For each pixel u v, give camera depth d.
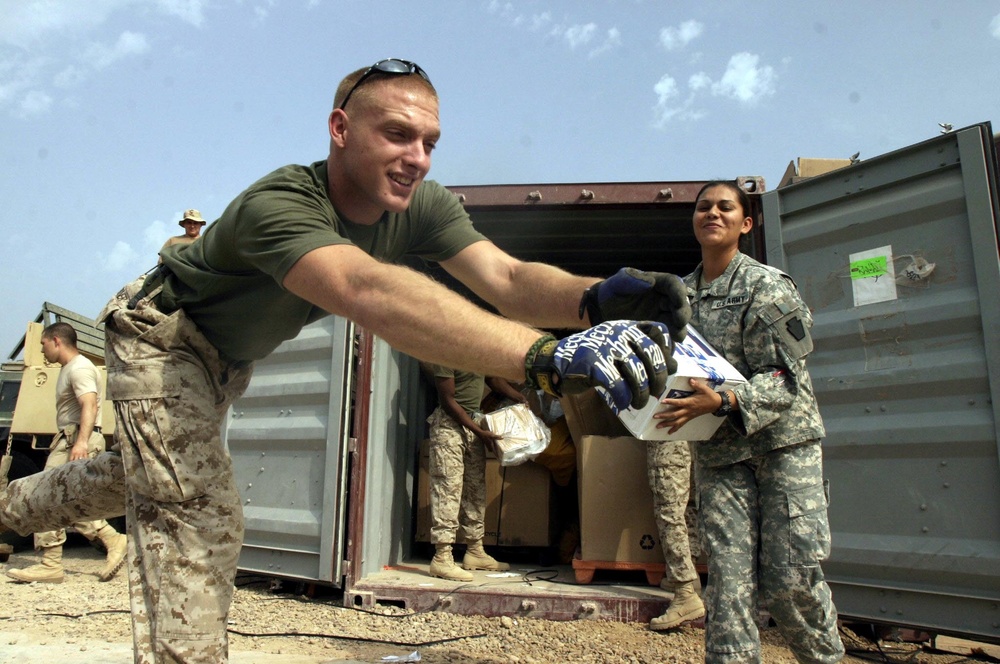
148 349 2.00
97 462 2.21
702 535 2.61
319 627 3.80
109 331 2.07
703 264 3.01
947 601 3.36
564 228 4.91
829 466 3.75
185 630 1.91
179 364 2.03
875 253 3.73
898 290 3.64
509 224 4.85
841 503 3.69
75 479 2.22
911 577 3.46
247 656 3.16
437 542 4.45
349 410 4.48
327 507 4.36
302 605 4.29
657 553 4.25
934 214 3.56
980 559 3.26
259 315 2.04
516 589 4.09
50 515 2.26
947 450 3.42
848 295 3.79
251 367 2.35
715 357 2.57
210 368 2.13
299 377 4.75
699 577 4.27
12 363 6.99
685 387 2.38
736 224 2.89
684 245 5.23
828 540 2.51
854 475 3.67
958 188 3.49
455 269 2.17
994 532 3.27
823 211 3.93
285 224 1.68
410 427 5.36
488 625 3.86
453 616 4.03
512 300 2.02
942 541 3.38
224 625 2.01
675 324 1.50
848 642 3.72
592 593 4.03
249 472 4.88
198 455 2.00
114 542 5.24
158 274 2.08
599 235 5.04
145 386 1.97
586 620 3.93
